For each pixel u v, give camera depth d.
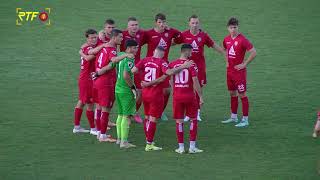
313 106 52.09
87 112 45.66
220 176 37.81
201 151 42.16
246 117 47.81
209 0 90.50
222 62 65.62
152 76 41.53
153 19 80.00
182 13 83.19
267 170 38.81
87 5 87.00
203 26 77.75
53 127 47.19
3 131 45.94
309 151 42.19
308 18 81.56
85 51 44.75
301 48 69.88
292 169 39.00
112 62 42.22
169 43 49.25
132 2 88.75
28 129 46.53
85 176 37.72
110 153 41.88
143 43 49.22
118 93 42.53
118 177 37.59
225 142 44.12
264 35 74.69
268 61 65.56
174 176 37.78
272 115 50.09
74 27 77.19
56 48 69.81
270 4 88.25
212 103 53.53
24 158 40.75
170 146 43.47
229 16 82.31
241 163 40.03
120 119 43.28
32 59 65.81
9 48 69.44
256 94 55.59
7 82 58.38
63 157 41.00
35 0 88.88
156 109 41.84
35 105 52.31
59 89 56.84
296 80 59.50
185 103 41.38
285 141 44.19
